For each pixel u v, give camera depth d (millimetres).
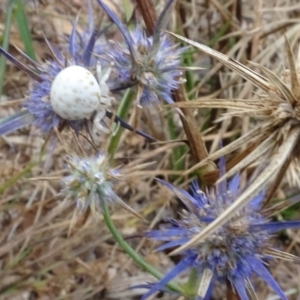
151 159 165
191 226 74
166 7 72
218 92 151
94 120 72
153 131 154
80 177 71
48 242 146
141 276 154
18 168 154
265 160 65
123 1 97
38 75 76
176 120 166
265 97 66
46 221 139
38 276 145
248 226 73
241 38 158
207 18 160
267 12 172
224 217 61
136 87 76
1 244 144
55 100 70
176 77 80
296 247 155
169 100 76
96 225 147
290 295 150
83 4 178
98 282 149
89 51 74
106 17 171
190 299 81
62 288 147
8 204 151
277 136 64
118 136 85
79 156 73
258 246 74
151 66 74
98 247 154
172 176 158
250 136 66
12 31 167
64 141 71
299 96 63
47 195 155
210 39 161
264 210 75
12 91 168
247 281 75
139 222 156
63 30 172
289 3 173
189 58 146
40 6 174
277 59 157
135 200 156
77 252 145
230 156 131
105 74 73
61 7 178
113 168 79
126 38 73
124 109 85
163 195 154
